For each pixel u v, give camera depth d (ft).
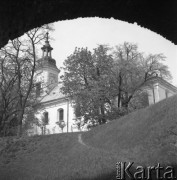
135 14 33.88
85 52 166.30
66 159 77.46
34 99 146.92
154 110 98.48
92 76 164.76
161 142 74.84
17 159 84.33
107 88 158.20
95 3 32.55
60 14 32.86
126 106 161.07
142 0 32.30
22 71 131.85
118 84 160.86
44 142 97.55
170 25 33.81
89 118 154.81
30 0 30.22
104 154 77.10
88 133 109.09
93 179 57.82
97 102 154.30
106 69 163.63
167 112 90.94
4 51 125.49
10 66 130.52
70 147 90.53
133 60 167.12
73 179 59.57
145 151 73.87
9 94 128.57
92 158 73.92
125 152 77.92
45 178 62.95
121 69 161.17
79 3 32.32
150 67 167.02
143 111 104.27
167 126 82.23
